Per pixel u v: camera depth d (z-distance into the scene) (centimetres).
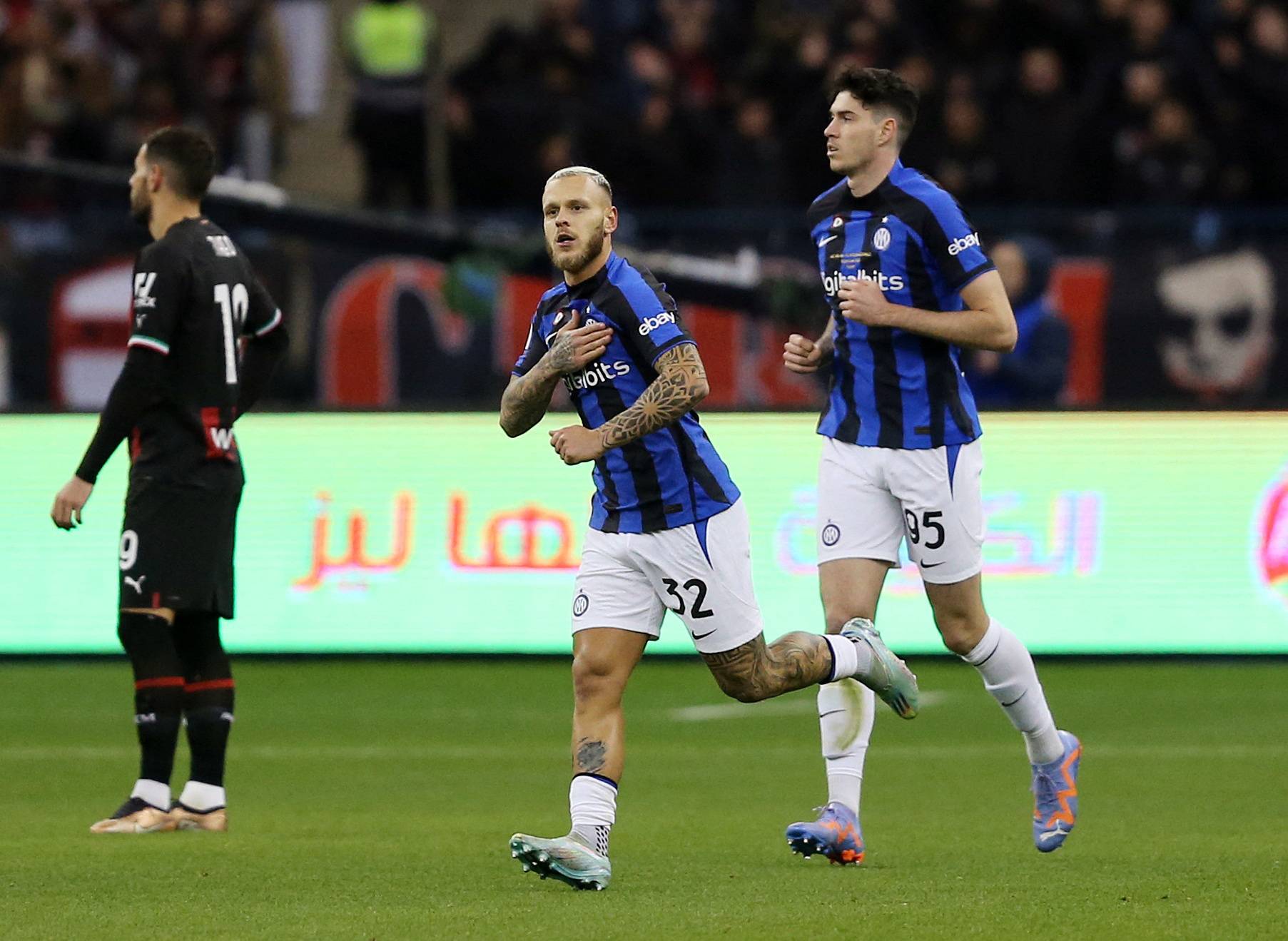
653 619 2005
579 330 1942
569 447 1908
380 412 4266
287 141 6066
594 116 5847
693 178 5788
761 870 2111
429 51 5925
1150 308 4991
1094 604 4156
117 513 4231
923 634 4231
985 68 5725
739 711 3762
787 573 4116
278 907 1838
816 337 4969
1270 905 1827
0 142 5816
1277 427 4156
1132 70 5634
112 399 2428
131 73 6144
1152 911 1791
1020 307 4975
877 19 5812
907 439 2202
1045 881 1998
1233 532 4153
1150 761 3131
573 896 1902
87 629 4231
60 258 5091
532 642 4222
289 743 3378
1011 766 3116
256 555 4266
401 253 4972
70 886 1984
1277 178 5675
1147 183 5588
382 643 4234
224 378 2498
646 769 3089
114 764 3136
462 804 2733
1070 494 4175
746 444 4144
